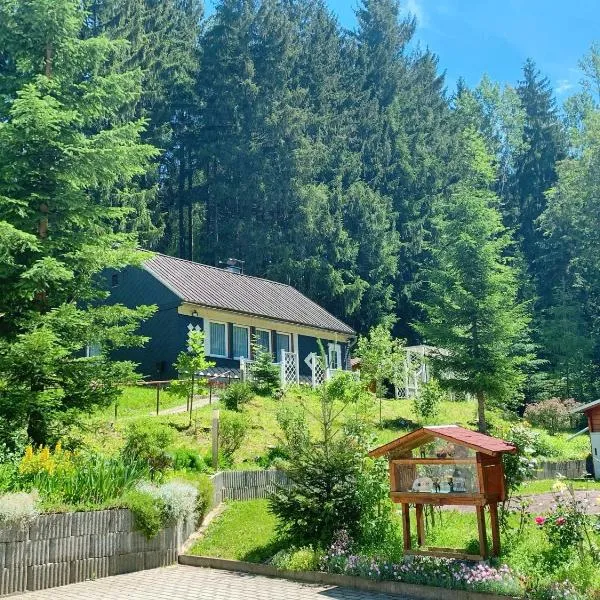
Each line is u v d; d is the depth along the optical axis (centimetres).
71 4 1479
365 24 6819
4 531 942
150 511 1123
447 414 2989
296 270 4766
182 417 2072
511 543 970
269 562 1070
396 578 919
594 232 4862
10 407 1280
